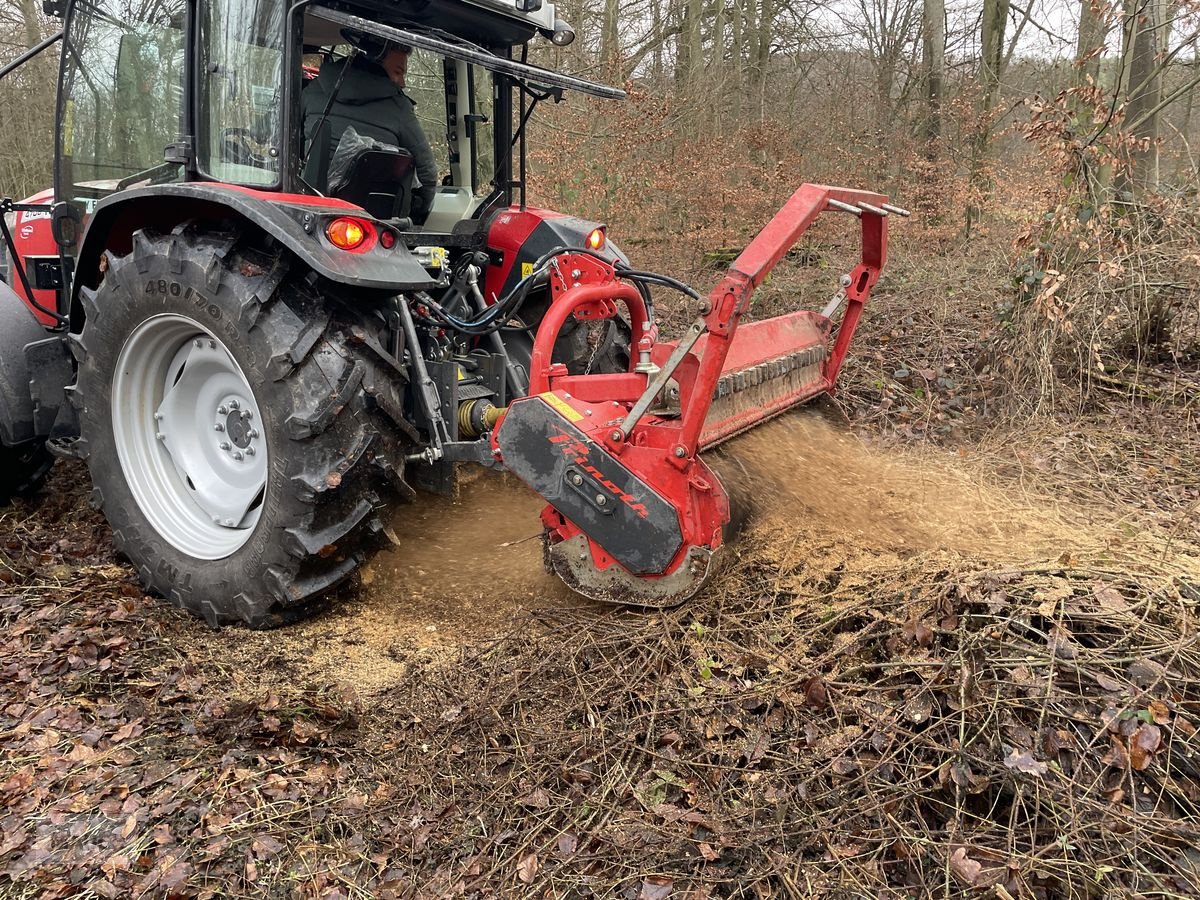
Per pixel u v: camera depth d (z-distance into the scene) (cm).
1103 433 445
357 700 269
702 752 233
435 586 332
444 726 255
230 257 300
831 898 187
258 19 307
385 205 365
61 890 199
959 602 253
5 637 298
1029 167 839
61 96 393
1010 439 443
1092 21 614
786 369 352
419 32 354
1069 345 503
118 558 372
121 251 362
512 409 285
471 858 209
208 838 216
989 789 205
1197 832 189
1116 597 248
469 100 416
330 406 287
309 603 313
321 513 295
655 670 264
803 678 249
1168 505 365
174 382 344
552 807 221
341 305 303
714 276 821
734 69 1364
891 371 539
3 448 393
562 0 1152
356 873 207
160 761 241
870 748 224
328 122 354
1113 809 194
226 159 325
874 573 290
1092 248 483
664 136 939
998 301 600
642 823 213
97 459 347
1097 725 212
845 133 1101
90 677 278
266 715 259
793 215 265
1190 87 575
